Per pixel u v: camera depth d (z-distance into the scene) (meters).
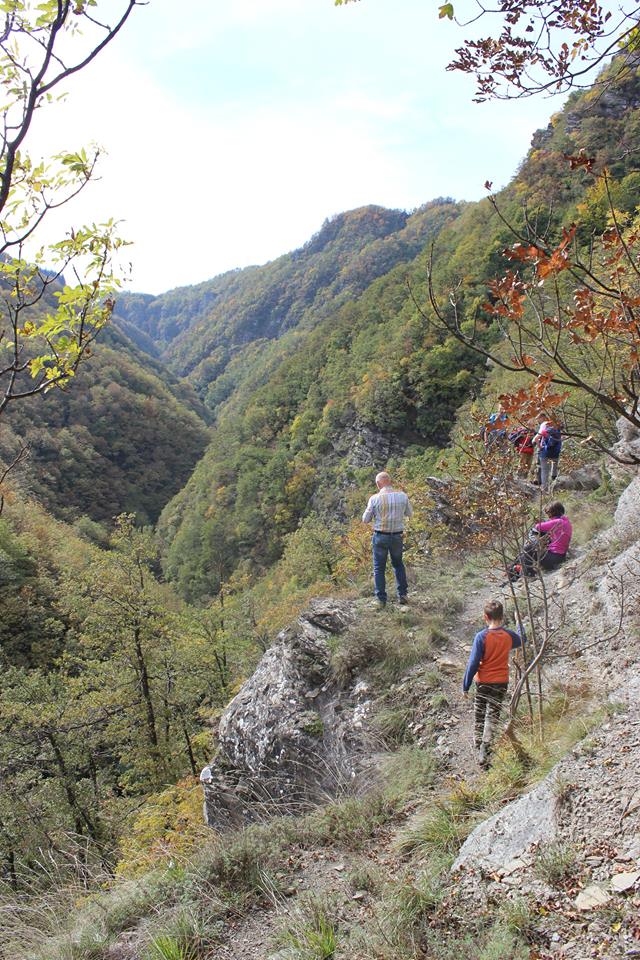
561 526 7.75
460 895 3.05
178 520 78.50
